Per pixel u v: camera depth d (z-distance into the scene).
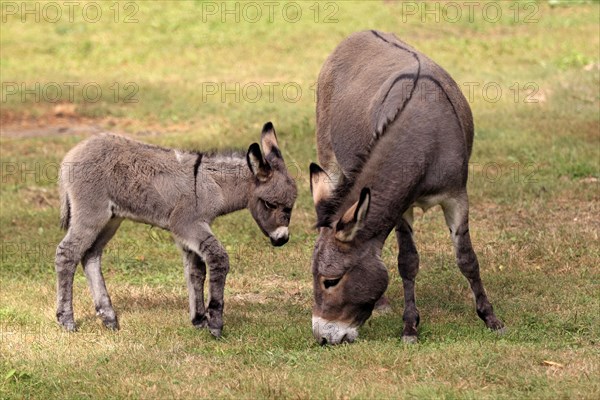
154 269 24.73
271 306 21.52
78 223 19.59
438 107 18.14
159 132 39.25
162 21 59.34
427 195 17.97
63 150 35.88
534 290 21.70
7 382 16.58
